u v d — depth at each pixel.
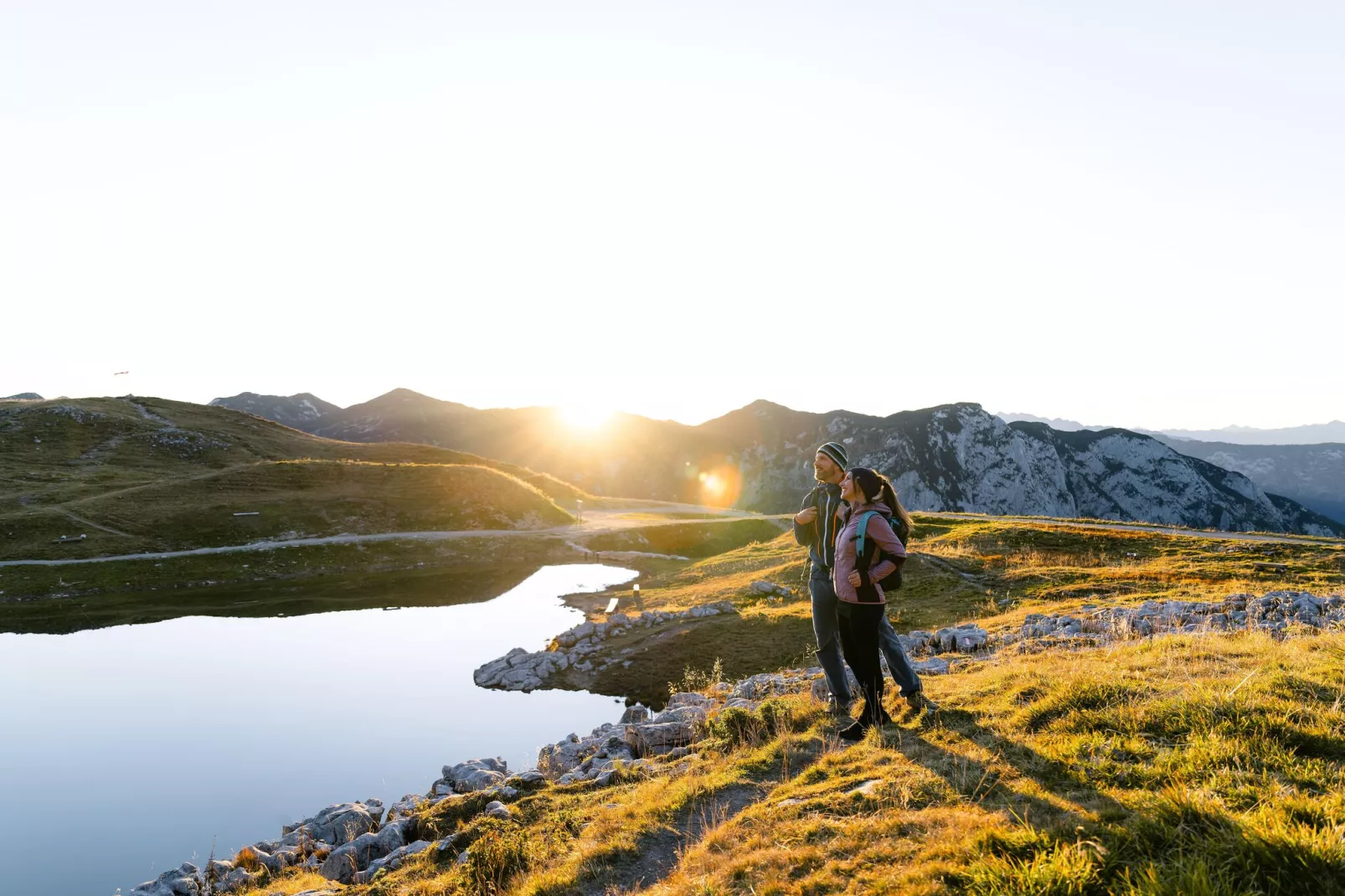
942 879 4.34
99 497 84.25
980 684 9.11
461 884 6.86
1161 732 6.30
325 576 73.00
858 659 7.80
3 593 62.00
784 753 7.93
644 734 10.91
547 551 86.56
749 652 27.89
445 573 76.06
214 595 64.69
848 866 4.82
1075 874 3.94
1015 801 5.35
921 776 6.16
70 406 117.38
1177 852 4.08
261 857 10.80
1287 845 3.81
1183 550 36.22
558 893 5.96
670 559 87.06
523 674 31.78
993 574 33.25
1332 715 5.94
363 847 9.37
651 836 6.69
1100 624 14.70
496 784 10.77
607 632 33.81
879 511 7.71
